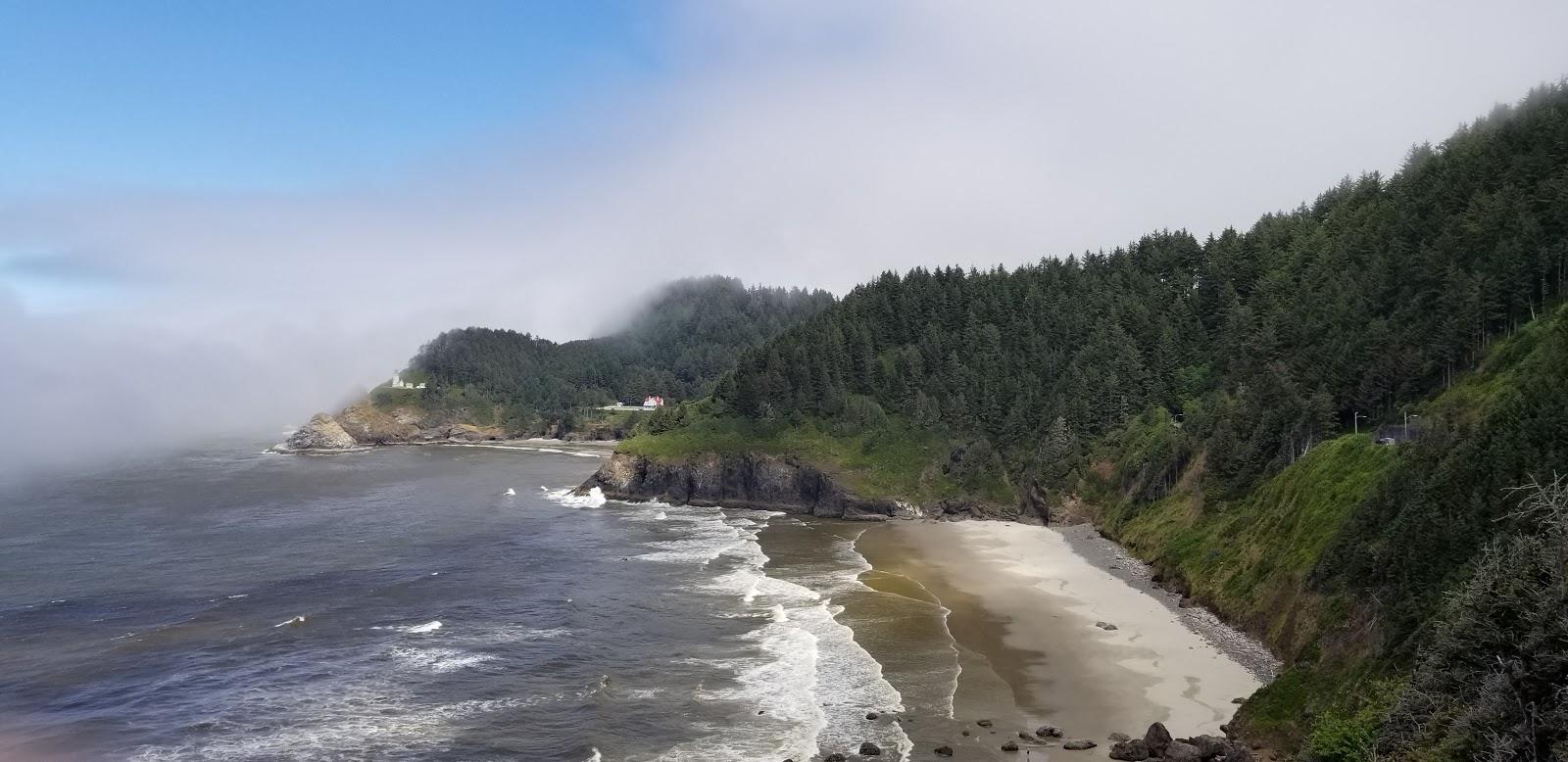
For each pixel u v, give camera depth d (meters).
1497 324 72.62
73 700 45.62
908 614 61.31
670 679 48.47
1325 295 97.50
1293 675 41.25
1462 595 28.91
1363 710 33.88
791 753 38.97
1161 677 47.72
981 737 40.34
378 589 69.56
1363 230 104.69
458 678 48.75
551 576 74.31
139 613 62.16
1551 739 24.12
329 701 45.44
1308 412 74.25
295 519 106.38
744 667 50.31
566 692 46.38
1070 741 39.41
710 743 40.12
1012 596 66.56
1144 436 104.81
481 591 68.88
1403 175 118.56
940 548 88.38
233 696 46.12
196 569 76.94
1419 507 42.56
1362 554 45.19
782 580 73.00
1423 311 80.50
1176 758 36.62
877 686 47.12
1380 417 75.06
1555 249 70.56
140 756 39.22
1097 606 63.28
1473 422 48.06
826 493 116.62
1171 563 71.56
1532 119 93.69
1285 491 64.38
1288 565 55.09
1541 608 25.30
